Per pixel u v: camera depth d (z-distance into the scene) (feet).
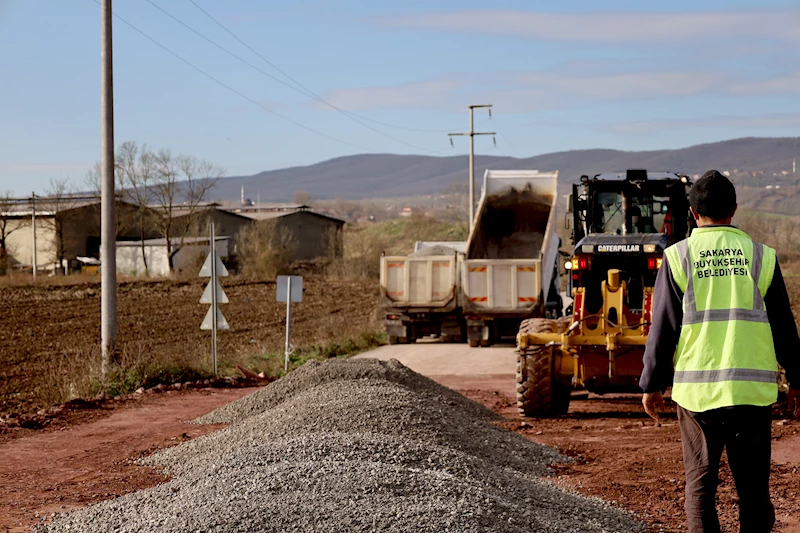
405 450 25.09
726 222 15.38
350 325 104.22
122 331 103.14
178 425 40.01
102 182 54.49
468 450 29.96
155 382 54.85
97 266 222.69
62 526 21.80
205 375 57.67
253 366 65.16
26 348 85.56
